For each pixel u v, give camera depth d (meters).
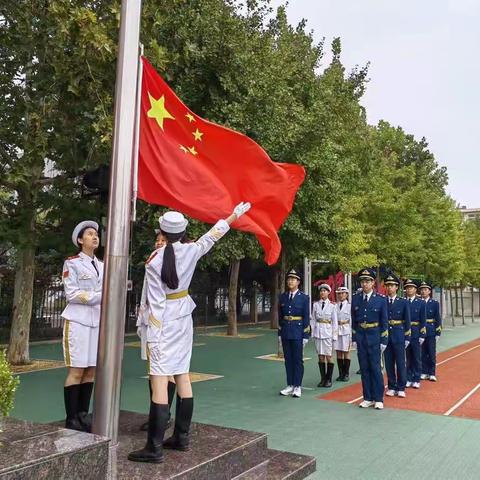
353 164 16.28
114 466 3.97
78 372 5.07
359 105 19.39
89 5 8.27
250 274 27.08
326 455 6.04
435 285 28.86
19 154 10.16
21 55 9.35
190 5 9.88
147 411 7.82
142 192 5.20
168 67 9.38
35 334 17.05
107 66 7.97
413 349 10.97
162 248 4.34
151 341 4.25
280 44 13.92
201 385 10.20
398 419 7.83
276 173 5.98
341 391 10.05
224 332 22.53
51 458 2.91
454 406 8.88
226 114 9.54
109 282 4.14
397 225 20.41
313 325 10.74
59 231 12.00
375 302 8.77
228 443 4.72
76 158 9.98
